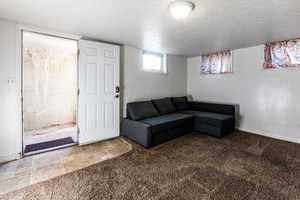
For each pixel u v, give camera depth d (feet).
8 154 7.31
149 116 11.09
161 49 12.51
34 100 12.39
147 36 9.23
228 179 6.00
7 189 5.37
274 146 9.18
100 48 9.75
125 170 6.62
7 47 7.11
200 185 5.65
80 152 8.41
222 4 5.53
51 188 5.44
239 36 9.14
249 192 5.27
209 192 5.28
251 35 8.95
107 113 10.33
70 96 14.28
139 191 5.32
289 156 7.89
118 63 10.60
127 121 10.59
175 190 5.38
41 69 12.59
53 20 7.00
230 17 6.59
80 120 9.27
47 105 13.08
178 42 10.46
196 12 6.15
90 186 5.57
